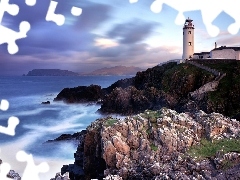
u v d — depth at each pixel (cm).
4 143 4900
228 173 2061
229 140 2494
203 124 2731
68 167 3409
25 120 7494
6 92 16262
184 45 9862
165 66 10162
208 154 2355
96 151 2981
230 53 9056
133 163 2523
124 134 2767
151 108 7944
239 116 5528
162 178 2094
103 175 2789
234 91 7288
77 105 10994
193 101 7481
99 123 3272
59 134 6097
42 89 18900
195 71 8725
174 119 2775
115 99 8706
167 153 2488
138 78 10644
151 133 2686
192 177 2056
